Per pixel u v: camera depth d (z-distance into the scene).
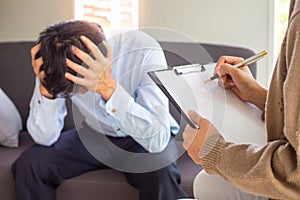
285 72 0.94
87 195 1.84
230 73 1.33
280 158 0.91
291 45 0.89
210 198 1.29
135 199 1.81
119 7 2.84
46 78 1.52
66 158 1.84
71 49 1.40
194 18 2.76
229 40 2.75
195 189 1.32
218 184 1.27
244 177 0.96
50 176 1.81
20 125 2.36
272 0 2.63
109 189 1.82
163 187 1.67
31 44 2.45
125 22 2.85
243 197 1.24
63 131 2.17
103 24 2.88
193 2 2.74
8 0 2.96
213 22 2.75
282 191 0.92
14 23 2.98
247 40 2.72
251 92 1.30
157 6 2.79
